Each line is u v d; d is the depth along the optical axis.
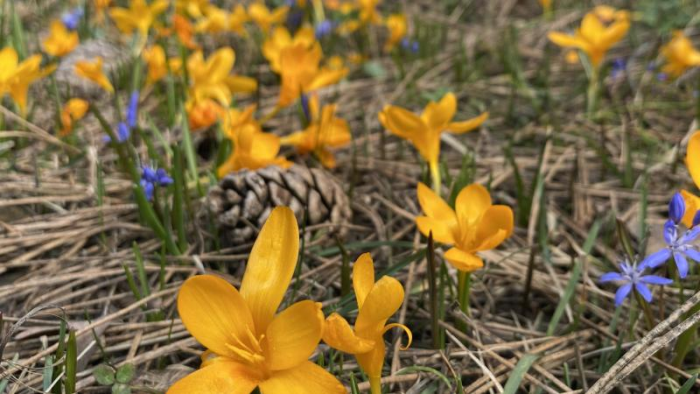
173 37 0.90
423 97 0.78
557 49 0.96
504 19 1.12
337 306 0.42
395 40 0.88
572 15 1.10
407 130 0.47
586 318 0.46
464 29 1.06
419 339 0.44
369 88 0.83
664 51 0.79
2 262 0.49
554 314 0.44
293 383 0.31
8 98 0.67
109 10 0.98
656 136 0.69
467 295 0.42
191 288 0.31
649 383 0.40
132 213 0.54
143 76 0.80
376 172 0.61
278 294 0.32
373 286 0.31
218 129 0.59
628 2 1.12
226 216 0.49
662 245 0.51
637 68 0.86
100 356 0.42
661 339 0.35
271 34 0.92
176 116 0.66
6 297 0.46
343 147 0.66
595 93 0.75
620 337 0.41
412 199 0.57
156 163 0.54
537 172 0.53
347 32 0.99
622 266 0.38
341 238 0.51
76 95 0.73
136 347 0.42
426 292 0.46
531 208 0.54
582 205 0.57
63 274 0.48
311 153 0.57
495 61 0.92
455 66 0.87
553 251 0.51
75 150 0.60
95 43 0.82
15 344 0.42
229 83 0.59
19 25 0.76
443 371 0.41
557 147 0.67
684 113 0.74
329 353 0.41
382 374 0.41
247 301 0.32
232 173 0.49
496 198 0.58
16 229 0.50
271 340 0.31
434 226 0.38
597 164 0.64
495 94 0.82
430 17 1.11
